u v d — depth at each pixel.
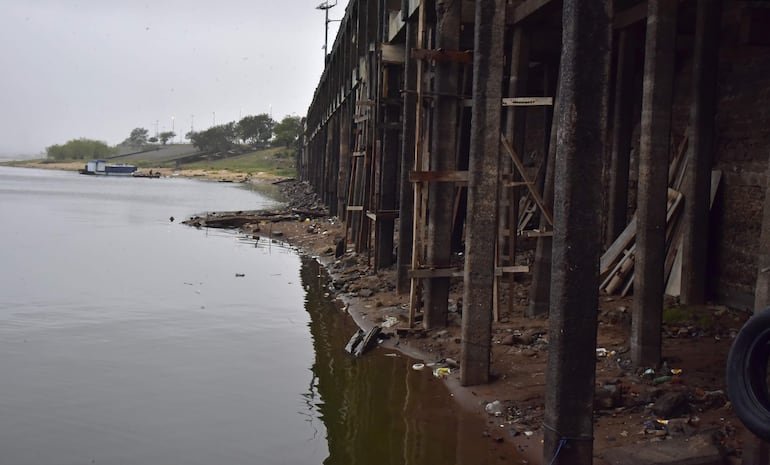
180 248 18.36
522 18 9.30
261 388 7.40
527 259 12.48
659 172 6.65
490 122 6.62
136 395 7.18
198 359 8.45
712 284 9.38
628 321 8.63
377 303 10.77
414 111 10.53
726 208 9.16
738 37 8.57
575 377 4.21
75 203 34.03
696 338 7.90
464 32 11.11
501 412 6.36
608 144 11.78
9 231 21.20
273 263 16.14
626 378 6.72
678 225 9.76
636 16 9.78
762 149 8.47
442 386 7.25
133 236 20.72
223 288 12.97
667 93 6.52
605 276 10.41
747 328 4.30
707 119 9.06
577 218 4.13
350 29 19.17
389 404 6.84
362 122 15.61
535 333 8.34
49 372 7.90
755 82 8.64
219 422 6.48
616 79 11.63
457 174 8.55
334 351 8.77
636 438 5.45
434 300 8.99
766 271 4.37
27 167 117.19
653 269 6.76
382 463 5.57
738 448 5.09
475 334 6.98
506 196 10.20
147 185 57.56
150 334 9.60
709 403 5.97
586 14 4.04
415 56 8.43
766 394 4.29
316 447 5.91
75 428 6.32
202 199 39.38
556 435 4.23
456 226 13.24
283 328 9.97
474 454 5.65
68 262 15.61
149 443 6.00
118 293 12.33
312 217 24.98
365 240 14.93
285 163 89.06
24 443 5.97
